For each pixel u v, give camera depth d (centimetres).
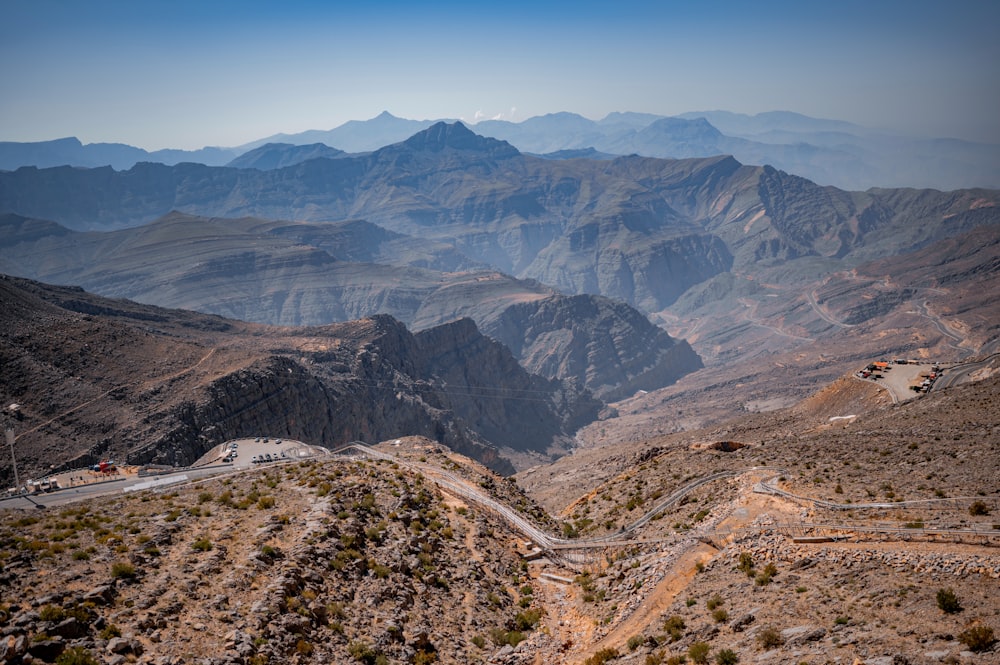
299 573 4975
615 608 5394
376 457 11412
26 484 10094
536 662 4950
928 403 11794
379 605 5091
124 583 4434
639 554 6306
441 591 5694
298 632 4366
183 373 19262
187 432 16775
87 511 6175
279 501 6600
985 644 3188
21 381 16325
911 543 4759
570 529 8288
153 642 3884
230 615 4300
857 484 6538
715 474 8062
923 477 6475
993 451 6938
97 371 18112
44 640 3581
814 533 5300
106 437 15612
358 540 5881
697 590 5050
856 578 4391
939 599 3694
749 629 4159
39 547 4819
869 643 3516
